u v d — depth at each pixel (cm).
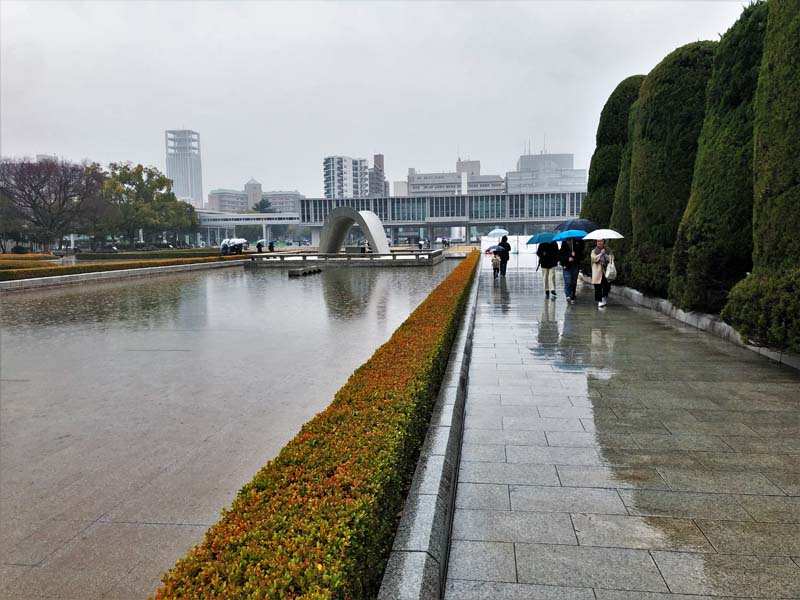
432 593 267
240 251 5141
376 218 3953
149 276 3045
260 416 643
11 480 483
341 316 1439
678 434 514
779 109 761
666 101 1280
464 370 720
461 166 19175
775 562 315
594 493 404
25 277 2438
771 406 587
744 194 947
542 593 295
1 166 5191
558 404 612
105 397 731
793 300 686
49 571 350
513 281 2184
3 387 788
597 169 1902
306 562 213
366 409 414
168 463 512
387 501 304
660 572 309
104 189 6303
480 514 378
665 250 1293
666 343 927
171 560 360
